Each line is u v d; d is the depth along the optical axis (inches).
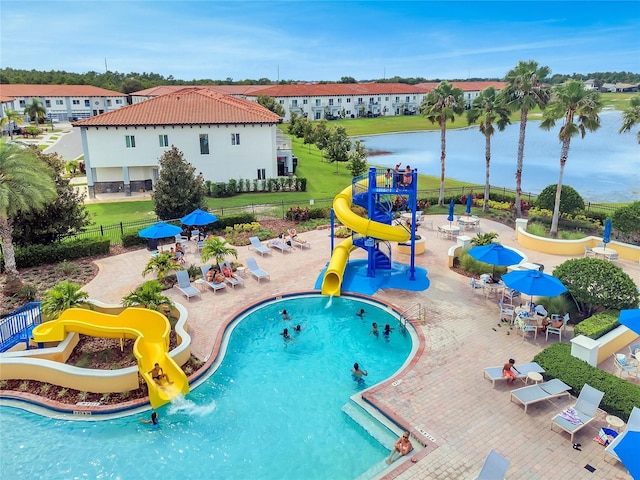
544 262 1077.1
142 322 749.3
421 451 503.5
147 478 496.7
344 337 782.5
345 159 2529.5
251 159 1918.1
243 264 1101.1
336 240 1288.1
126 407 603.2
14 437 558.6
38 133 3425.2
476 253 869.8
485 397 597.9
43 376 645.9
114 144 1786.4
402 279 989.8
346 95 5329.7
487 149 1535.4
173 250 1130.0
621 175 2522.1
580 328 701.9
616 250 1113.4
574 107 1182.9
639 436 413.7
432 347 725.3
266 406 606.5
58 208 1104.2
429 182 2137.1
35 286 973.8
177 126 1807.3
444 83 1603.1
